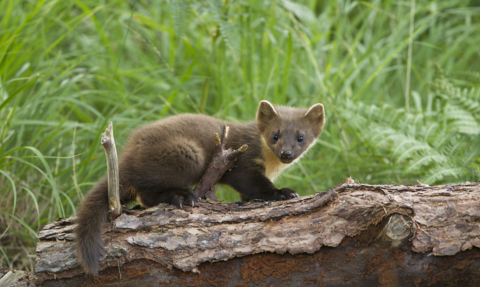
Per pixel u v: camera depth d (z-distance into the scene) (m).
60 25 15.12
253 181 9.54
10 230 10.28
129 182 8.37
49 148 11.54
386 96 16.83
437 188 6.89
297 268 6.62
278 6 14.58
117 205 7.12
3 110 11.16
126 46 16.16
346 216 6.58
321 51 16.94
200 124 9.39
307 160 13.41
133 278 6.78
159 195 8.37
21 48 12.65
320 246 6.53
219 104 14.59
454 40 19.34
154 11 17.08
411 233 6.30
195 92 15.53
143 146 8.50
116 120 12.38
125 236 6.91
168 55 16.44
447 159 11.31
